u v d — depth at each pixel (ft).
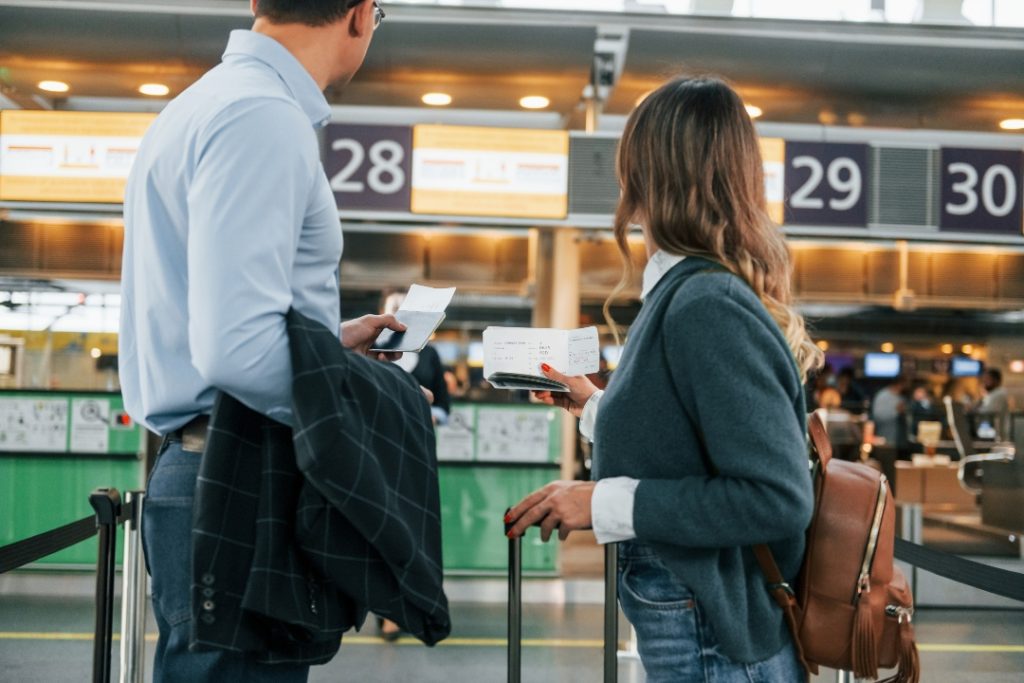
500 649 17.49
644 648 4.71
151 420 4.64
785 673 4.71
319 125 4.86
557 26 21.12
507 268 36.14
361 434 4.21
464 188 22.72
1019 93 22.91
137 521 6.68
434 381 19.12
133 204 4.81
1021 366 48.62
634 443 4.51
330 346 4.20
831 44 21.48
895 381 45.42
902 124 25.88
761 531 4.19
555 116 26.37
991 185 23.43
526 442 22.97
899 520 22.07
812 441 4.94
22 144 22.16
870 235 23.27
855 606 4.66
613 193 22.93
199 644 4.04
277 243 4.14
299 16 4.80
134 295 4.90
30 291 34.94
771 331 4.38
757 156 4.83
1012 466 23.68
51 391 22.52
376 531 4.11
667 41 21.43
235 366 3.98
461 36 21.31
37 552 8.29
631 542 4.76
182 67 21.95
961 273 38.93
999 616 20.95
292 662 4.49
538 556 22.75
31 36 20.57
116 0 20.13
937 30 21.43
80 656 16.25
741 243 4.69
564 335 5.76
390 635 17.98
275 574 4.10
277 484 4.22
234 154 4.14
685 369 4.34
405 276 36.14
